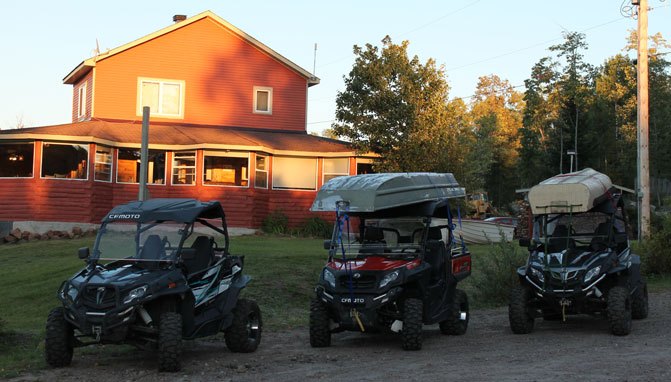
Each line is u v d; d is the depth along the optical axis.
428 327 14.38
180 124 35.94
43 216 29.95
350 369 9.84
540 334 12.92
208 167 32.84
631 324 12.88
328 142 35.34
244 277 11.88
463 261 13.48
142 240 10.45
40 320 15.68
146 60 35.62
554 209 13.18
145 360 10.84
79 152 30.77
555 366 9.48
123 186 31.88
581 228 13.70
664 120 71.44
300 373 9.64
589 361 9.79
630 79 74.62
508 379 8.70
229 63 36.78
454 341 12.37
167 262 10.20
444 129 32.06
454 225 13.75
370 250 12.34
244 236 30.89
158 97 35.78
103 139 30.78
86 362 10.66
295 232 32.78
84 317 9.48
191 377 9.45
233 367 10.18
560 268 12.65
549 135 67.44
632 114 72.31
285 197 33.50
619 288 12.51
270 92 37.38
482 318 15.66
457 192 13.83
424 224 12.33
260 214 32.75
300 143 34.38
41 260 23.73
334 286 11.41
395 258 12.01
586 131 58.25
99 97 35.00
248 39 36.78
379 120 31.56
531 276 12.95
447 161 31.55
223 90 36.69
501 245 18.95
